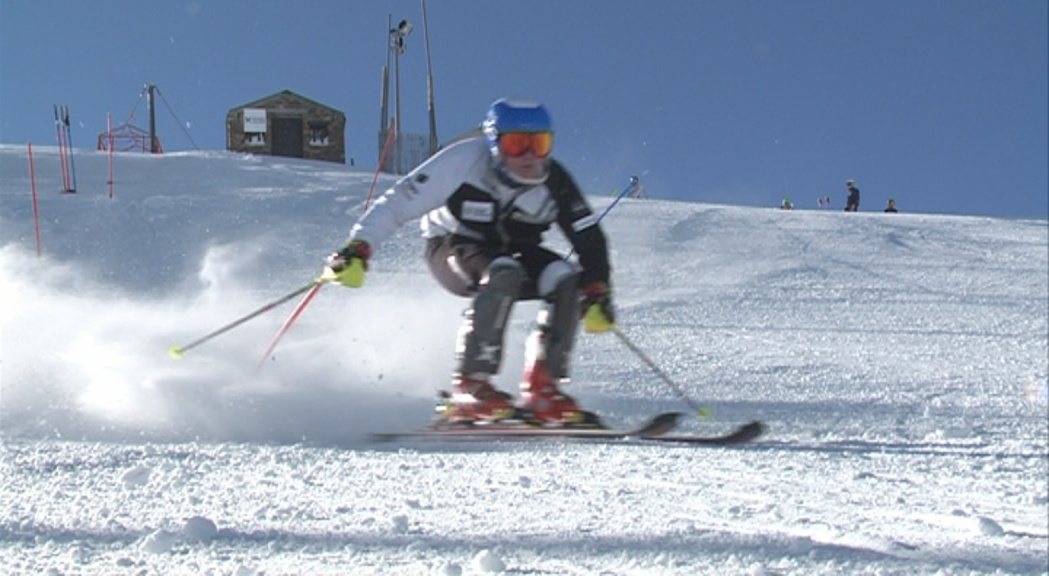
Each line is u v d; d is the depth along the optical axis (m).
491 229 4.74
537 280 4.77
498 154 4.61
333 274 4.64
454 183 4.67
